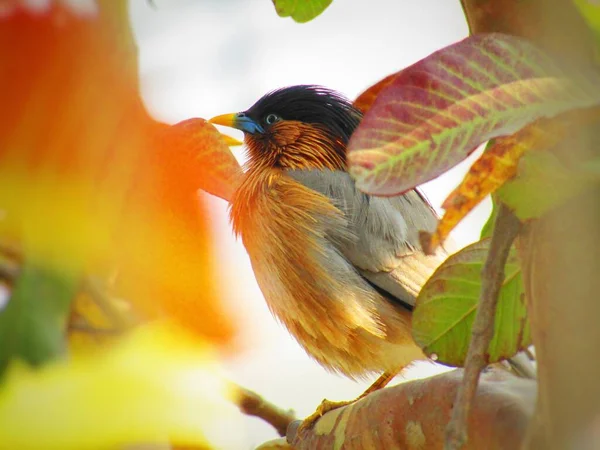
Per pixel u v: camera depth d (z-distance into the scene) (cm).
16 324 34
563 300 58
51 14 35
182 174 40
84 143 35
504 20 70
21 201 33
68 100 34
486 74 65
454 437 68
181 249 38
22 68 34
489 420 82
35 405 29
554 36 66
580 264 58
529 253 66
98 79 36
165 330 35
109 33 37
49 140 34
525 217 62
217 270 38
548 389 59
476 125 64
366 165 63
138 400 30
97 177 35
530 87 64
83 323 37
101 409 29
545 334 60
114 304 37
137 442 30
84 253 35
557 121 62
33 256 34
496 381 91
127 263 37
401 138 64
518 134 65
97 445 29
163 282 37
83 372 31
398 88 65
